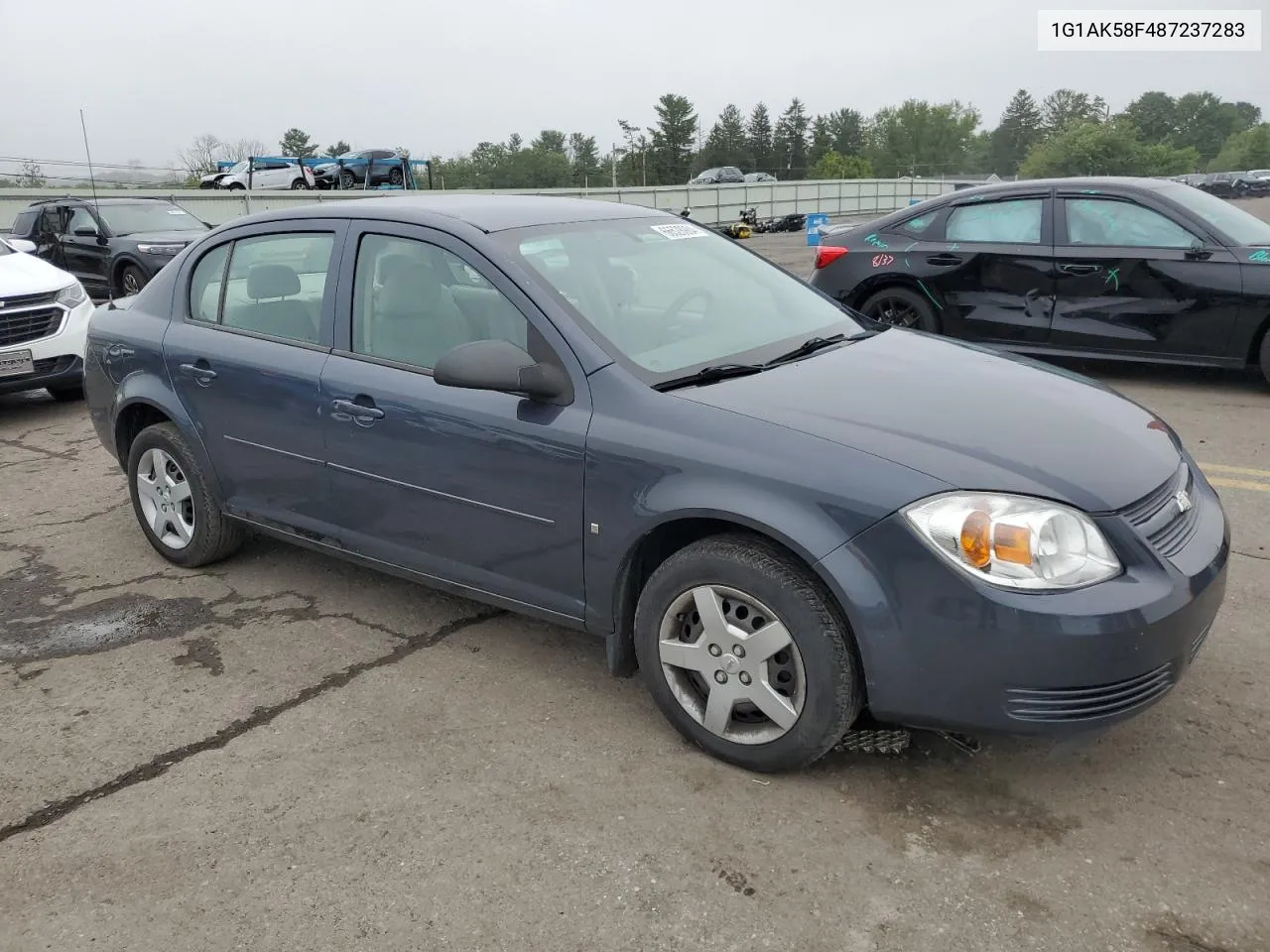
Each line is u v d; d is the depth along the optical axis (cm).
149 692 352
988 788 281
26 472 638
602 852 260
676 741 309
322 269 380
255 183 3253
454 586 353
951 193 793
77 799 291
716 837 264
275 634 394
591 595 311
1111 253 707
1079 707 249
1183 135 13438
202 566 461
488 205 378
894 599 253
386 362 356
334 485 376
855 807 274
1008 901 238
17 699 350
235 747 315
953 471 256
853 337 371
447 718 327
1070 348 736
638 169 10806
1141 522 262
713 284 376
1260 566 418
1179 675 263
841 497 258
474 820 274
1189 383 747
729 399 293
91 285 1436
